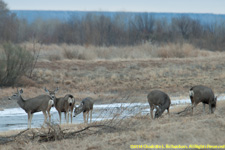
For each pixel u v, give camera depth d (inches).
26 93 3754.9
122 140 1594.5
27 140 1807.3
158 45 7372.1
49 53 5821.9
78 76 4687.5
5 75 4003.4
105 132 1820.9
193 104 2294.5
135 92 4101.9
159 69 5132.9
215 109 2359.7
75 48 6151.6
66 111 2475.4
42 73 4579.2
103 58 6122.1
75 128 2036.2
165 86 4439.0
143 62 5531.5
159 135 1587.1
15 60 4013.3
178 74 4933.6
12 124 2647.6
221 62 5570.9
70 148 1589.6
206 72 5054.1
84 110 2463.1
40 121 2753.4
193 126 1678.2
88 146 1568.7
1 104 3425.2
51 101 2407.7
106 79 4616.1
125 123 1951.3
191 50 6619.1
